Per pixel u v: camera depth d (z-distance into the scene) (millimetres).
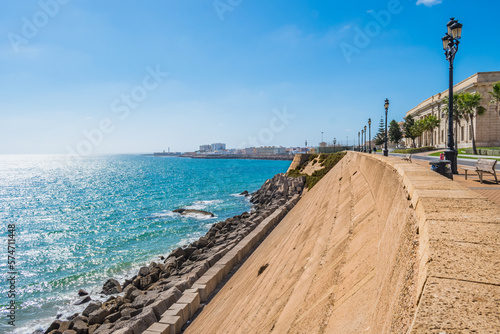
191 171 135000
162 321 10727
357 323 2605
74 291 18281
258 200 46719
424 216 2230
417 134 87562
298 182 44719
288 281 6547
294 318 4215
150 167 185375
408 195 3467
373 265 3400
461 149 57562
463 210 2271
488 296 1223
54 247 27078
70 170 196000
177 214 40125
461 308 1181
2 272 21344
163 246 26703
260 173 115938
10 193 74500
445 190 3000
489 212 2195
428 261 1581
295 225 15688
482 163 11016
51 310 16125
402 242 2576
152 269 19297
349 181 12648
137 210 44438
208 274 14430
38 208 49906
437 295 1287
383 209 4664
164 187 74688
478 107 53719
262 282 9070
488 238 1726
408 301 1670
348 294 3330
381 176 6449
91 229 33625
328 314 3350
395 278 2248
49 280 19859
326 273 4652
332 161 41344
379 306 2330
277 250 12477
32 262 23328
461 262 1501
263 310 6320
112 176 123188
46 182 107625
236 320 7582
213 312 10875
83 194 68188
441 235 1832
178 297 12727
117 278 20203
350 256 4438
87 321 13773
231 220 29531
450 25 13500
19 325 14711
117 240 28859
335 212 9094
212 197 55344
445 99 57250
